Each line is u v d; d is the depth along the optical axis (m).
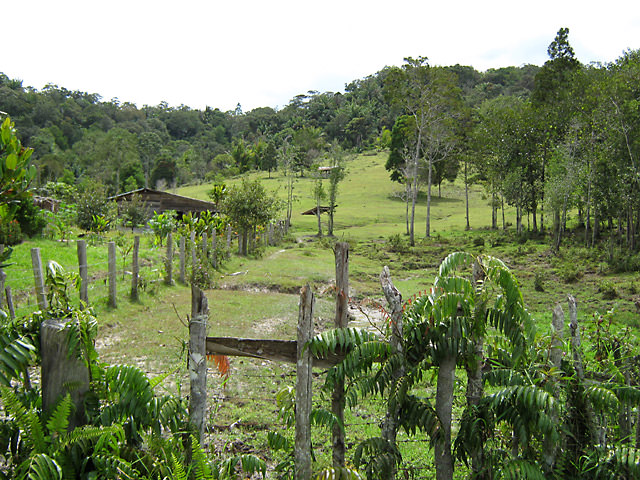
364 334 4.05
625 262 27.31
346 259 4.16
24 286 12.58
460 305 4.31
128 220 37.31
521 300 4.16
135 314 12.10
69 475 3.53
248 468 4.43
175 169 107.56
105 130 152.88
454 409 6.80
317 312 15.05
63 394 3.73
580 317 16.22
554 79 48.69
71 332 3.74
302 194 81.00
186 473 3.80
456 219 63.75
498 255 35.53
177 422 4.12
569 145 39.59
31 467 3.27
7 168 4.55
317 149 122.19
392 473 4.12
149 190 42.97
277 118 171.62
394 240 40.66
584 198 38.72
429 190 48.81
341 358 4.15
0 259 5.18
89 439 3.70
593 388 4.22
